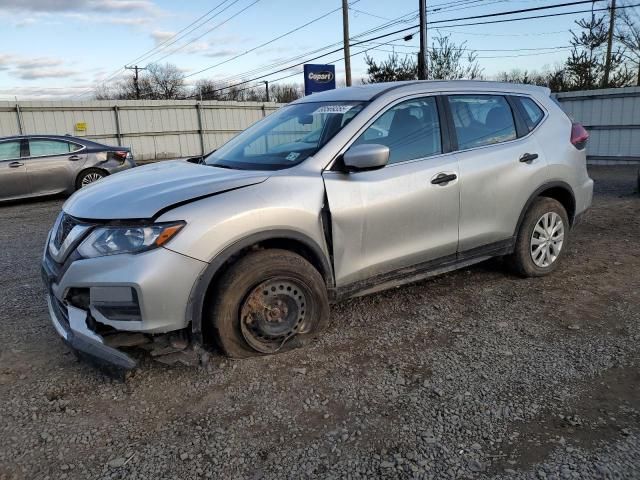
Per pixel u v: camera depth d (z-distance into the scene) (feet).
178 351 10.34
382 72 96.02
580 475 7.49
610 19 88.02
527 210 14.92
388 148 11.32
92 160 37.35
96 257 9.59
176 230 9.59
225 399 9.60
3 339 12.30
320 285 11.19
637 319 12.64
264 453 8.16
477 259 14.14
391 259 12.27
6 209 34.32
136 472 7.80
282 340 11.04
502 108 14.64
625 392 9.57
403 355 11.09
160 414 9.21
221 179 10.69
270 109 93.76
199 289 9.91
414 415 9.00
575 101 53.88
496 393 9.61
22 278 17.24
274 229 10.46
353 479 7.55
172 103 82.58
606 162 53.11
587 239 20.38
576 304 13.65
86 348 9.68
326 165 11.39
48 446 8.40
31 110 71.36
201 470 7.81
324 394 9.70
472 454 8.00
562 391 9.64
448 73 89.25
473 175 13.33
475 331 12.17
